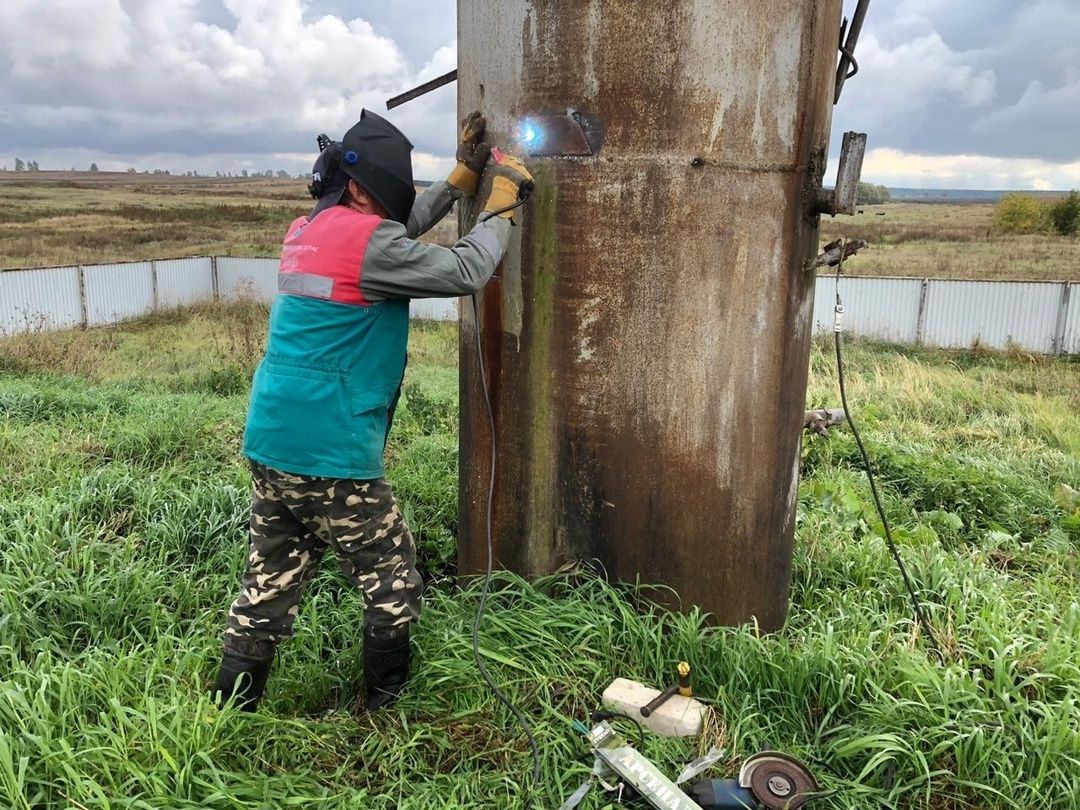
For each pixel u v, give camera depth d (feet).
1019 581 11.41
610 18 7.80
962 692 7.52
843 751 6.98
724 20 7.64
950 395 30.14
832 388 31.55
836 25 8.18
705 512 8.60
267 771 6.65
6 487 13.66
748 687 7.90
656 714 7.29
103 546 10.73
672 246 8.09
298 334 6.82
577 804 6.31
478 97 8.74
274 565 7.32
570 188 8.23
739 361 8.28
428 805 6.30
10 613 8.58
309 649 8.45
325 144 7.40
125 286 68.03
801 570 10.89
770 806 6.23
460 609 8.93
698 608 8.68
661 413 8.43
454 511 12.99
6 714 6.52
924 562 11.16
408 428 19.84
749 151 7.93
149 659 7.85
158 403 22.20
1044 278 73.20
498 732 7.18
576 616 8.36
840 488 13.74
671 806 6.02
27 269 58.85
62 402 21.38
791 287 8.36
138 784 6.11
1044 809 6.62
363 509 7.11
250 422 7.03
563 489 8.93
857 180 7.94
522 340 8.77
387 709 7.55
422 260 6.83
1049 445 23.58
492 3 8.38
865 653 8.29
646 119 7.93
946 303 59.62
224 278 78.38
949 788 6.89
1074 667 7.97
